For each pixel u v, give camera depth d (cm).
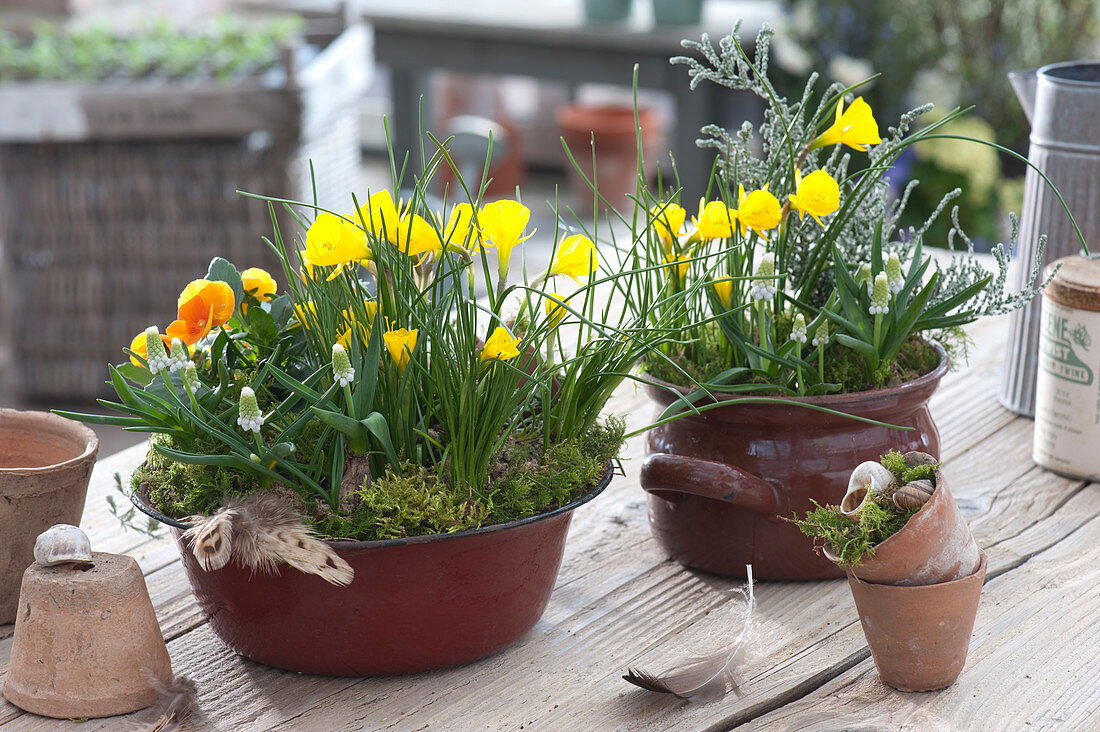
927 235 437
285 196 304
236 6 535
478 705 129
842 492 138
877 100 495
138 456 164
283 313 133
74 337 330
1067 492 156
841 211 138
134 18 411
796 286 144
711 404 134
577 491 131
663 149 593
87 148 307
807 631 136
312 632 129
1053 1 477
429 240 126
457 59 521
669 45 477
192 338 127
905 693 129
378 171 642
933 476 126
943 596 125
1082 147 164
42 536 128
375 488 126
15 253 322
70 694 127
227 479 128
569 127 545
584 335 176
